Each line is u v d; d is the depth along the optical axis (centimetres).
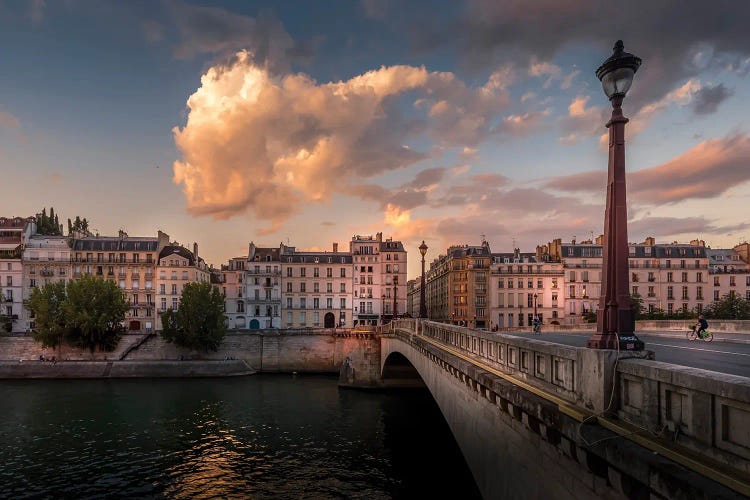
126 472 2973
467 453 1703
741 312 7688
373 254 10500
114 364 7225
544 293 9494
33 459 3200
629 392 738
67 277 9488
